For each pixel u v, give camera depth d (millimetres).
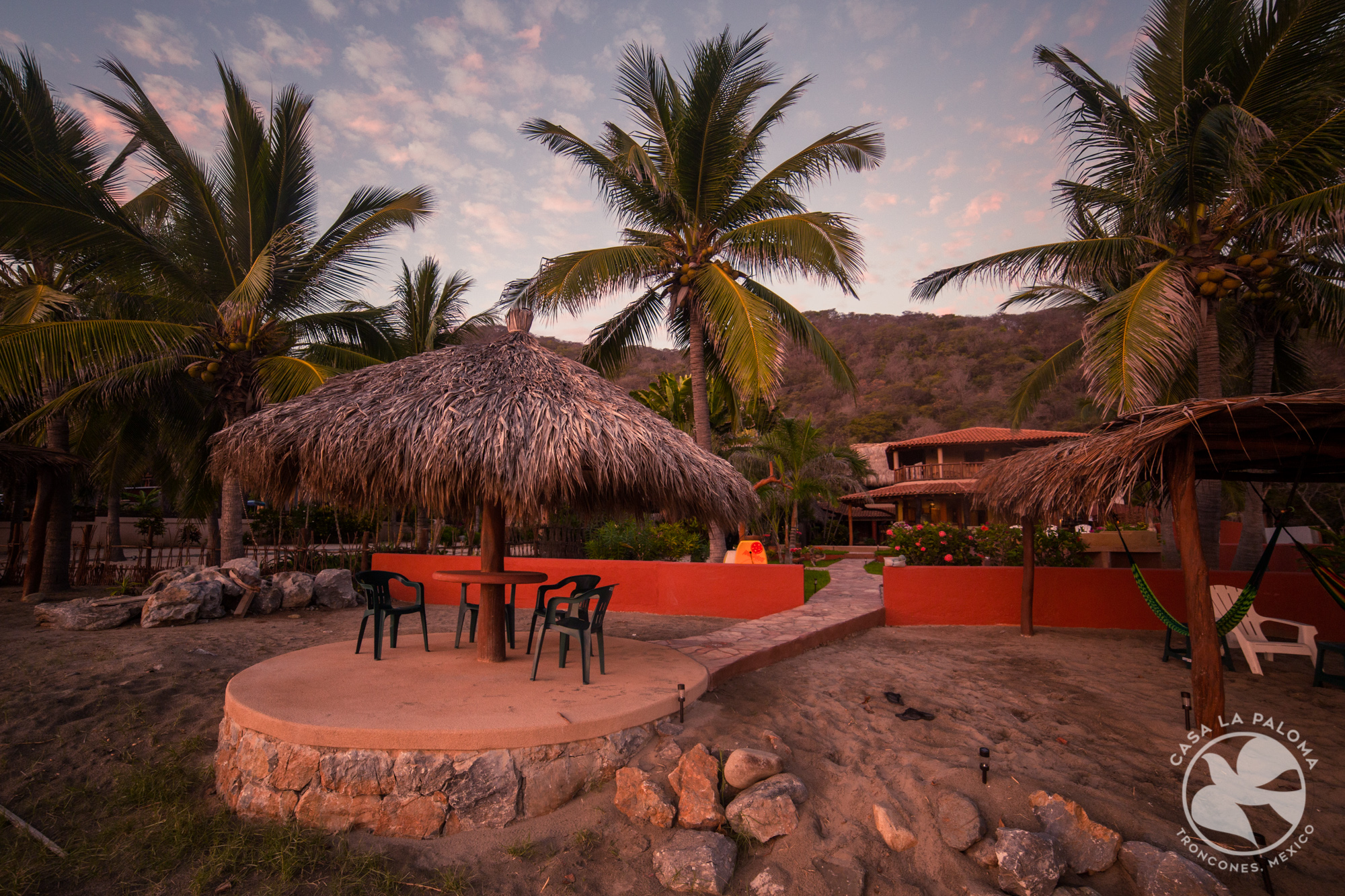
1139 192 9281
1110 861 3285
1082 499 4727
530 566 11055
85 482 19578
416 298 18000
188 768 4809
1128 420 4766
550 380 5129
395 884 3342
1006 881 3205
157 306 12008
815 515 33375
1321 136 8125
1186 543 4598
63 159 11320
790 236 11430
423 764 3777
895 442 33781
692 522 16250
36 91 11477
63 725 5453
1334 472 6199
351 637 8266
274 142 12859
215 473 5297
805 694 5641
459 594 11312
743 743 4371
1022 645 7648
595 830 3752
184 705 5930
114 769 4871
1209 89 7918
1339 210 7680
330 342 13578
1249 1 8398
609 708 4277
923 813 3662
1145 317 8180
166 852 3756
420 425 4516
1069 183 10727
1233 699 5445
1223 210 9055
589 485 5066
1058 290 14039
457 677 5020
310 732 3850
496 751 3842
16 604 10641
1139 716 5016
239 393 11617
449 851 3609
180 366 12125
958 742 4566
